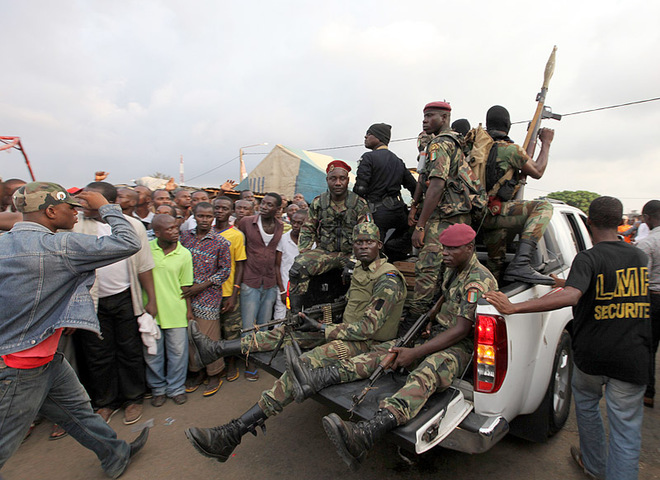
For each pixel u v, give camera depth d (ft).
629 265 7.00
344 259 11.27
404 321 10.06
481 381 6.89
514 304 6.78
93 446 8.13
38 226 6.52
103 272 10.33
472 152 9.76
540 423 8.85
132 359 11.01
